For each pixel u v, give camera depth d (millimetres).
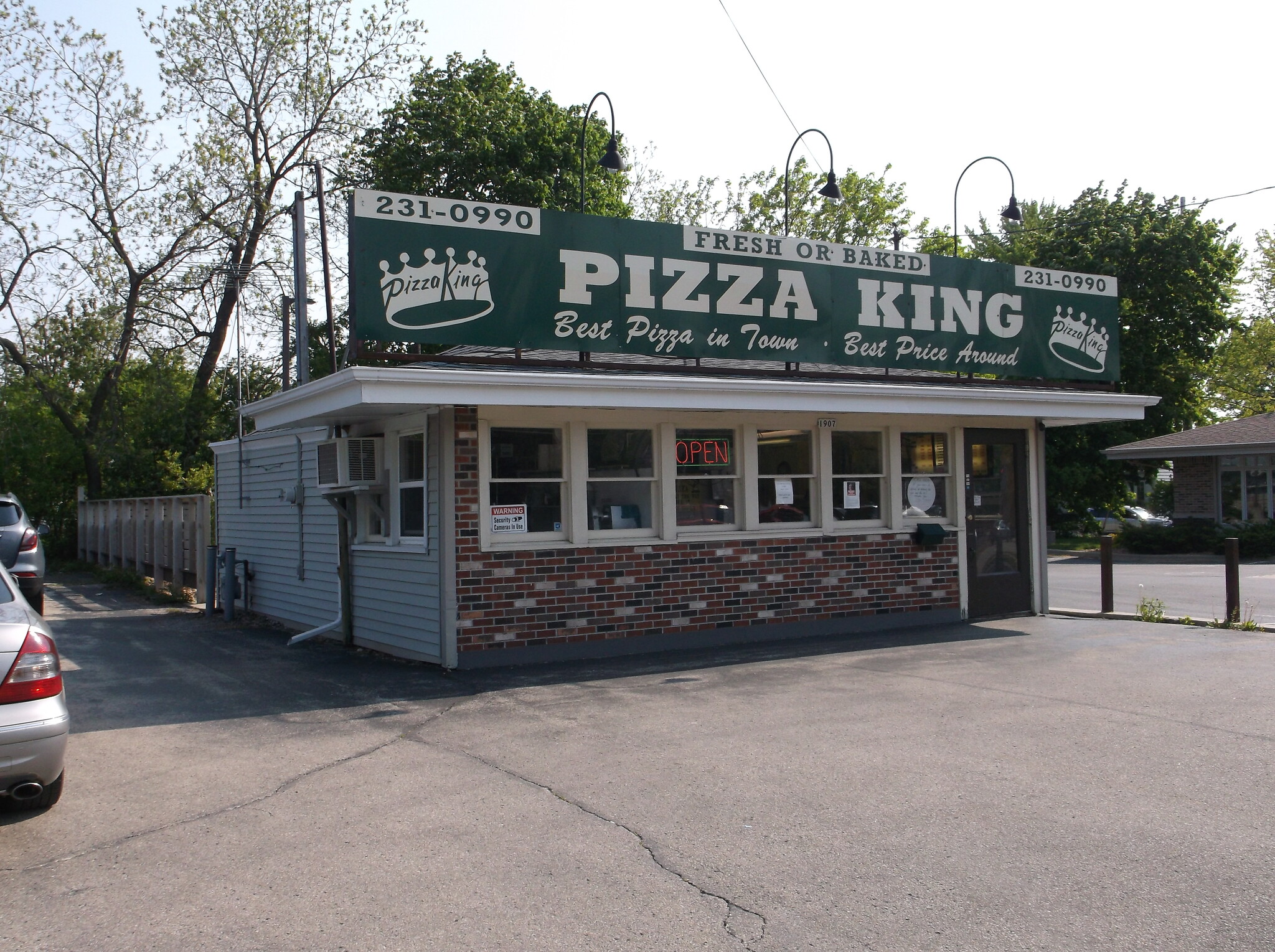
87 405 29812
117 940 4027
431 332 9094
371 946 3943
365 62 29172
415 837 5133
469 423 9797
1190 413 35500
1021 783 5820
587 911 4230
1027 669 9367
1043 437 13570
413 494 10477
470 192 26906
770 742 6809
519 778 6113
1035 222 39031
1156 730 6961
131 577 20422
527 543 10102
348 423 11609
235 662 10578
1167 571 23156
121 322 27953
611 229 10008
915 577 12438
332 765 6508
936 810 5379
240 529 15578
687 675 9336
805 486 11859
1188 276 33719
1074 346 13086
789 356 11000
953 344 12141
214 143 27578
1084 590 18500
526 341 9508
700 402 9883
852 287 11469
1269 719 7234
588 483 10445
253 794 5898
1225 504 29344
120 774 6352
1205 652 10172
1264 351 44250
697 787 5852
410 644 10375
